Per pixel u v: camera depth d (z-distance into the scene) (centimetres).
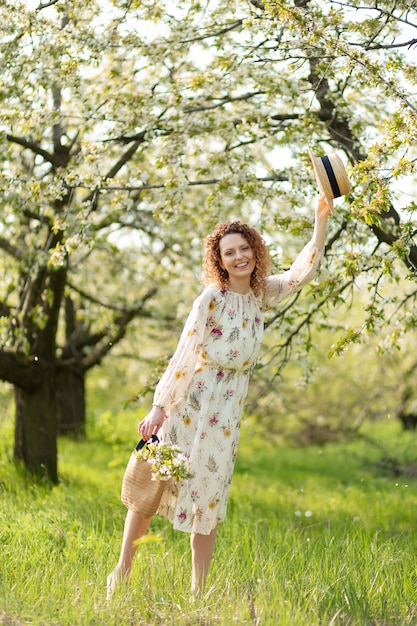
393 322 756
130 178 720
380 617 436
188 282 1268
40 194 700
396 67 541
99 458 1238
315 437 1895
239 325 443
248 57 681
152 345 1589
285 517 805
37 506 710
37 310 873
